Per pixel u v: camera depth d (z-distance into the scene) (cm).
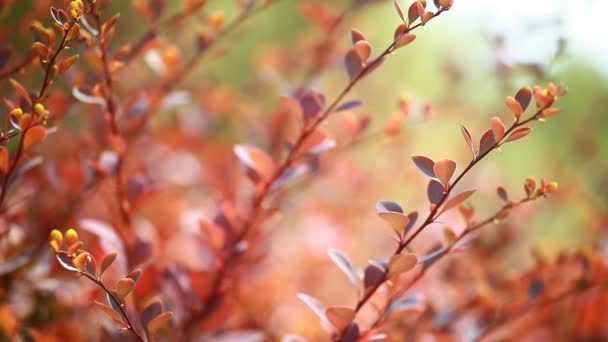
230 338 62
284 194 71
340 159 81
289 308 75
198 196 81
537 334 72
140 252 62
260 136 80
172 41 72
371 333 57
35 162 58
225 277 63
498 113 84
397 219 54
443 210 54
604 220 80
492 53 72
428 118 67
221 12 66
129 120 66
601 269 65
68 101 63
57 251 52
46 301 66
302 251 81
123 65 60
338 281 82
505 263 79
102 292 63
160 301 56
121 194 63
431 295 70
